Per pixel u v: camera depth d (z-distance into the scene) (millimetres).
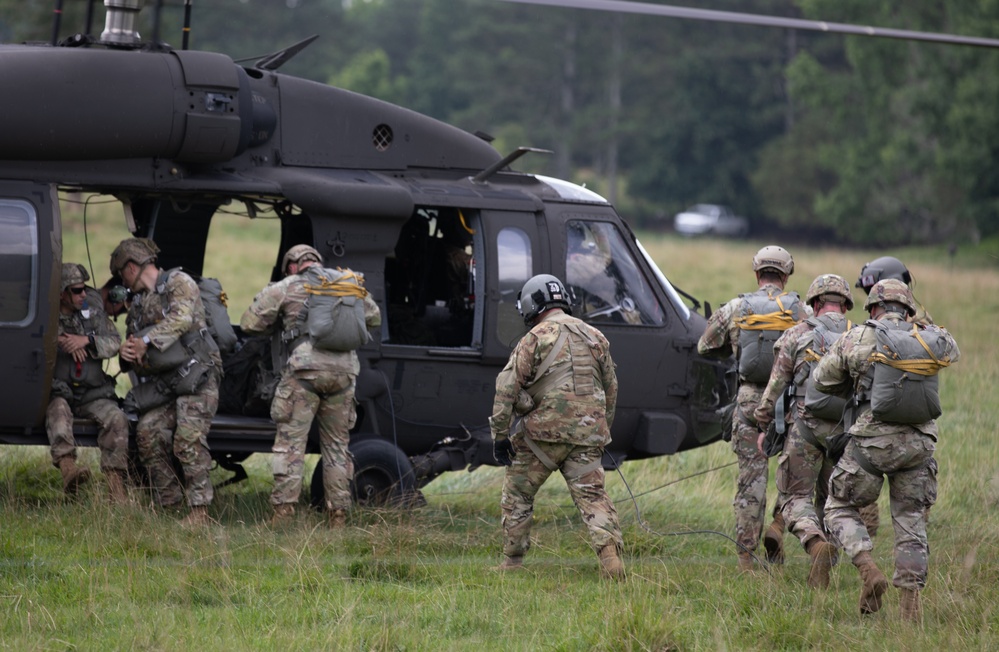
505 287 28172
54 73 24641
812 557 22484
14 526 23938
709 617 20438
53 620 18625
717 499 33094
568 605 20859
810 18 172500
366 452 27016
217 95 26000
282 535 24750
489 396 28328
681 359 29359
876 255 154625
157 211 30266
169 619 18906
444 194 28234
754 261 25828
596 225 29391
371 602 20781
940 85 159250
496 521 28703
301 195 27047
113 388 26359
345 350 25609
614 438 29234
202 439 25625
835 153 179375
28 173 24906
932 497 20719
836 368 20906
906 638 18922
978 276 97312
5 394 24688
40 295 24672
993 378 51250
